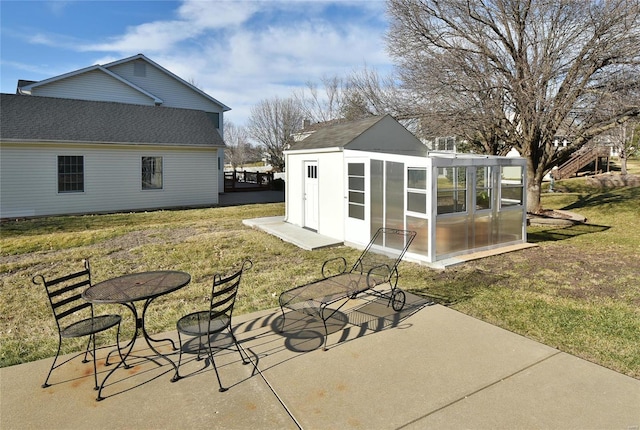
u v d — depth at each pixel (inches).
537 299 214.5
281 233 397.4
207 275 273.6
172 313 200.7
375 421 111.7
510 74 453.4
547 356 149.7
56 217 555.8
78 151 586.6
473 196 316.8
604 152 1067.3
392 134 400.5
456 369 140.6
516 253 328.5
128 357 152.6
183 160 679.1
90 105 659.4
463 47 497.7
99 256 325.1
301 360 148.9
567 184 916.6
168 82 909.2
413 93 571.8
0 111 560.4
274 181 1056.2
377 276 221.0
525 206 359.9
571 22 422.0
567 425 108.9
